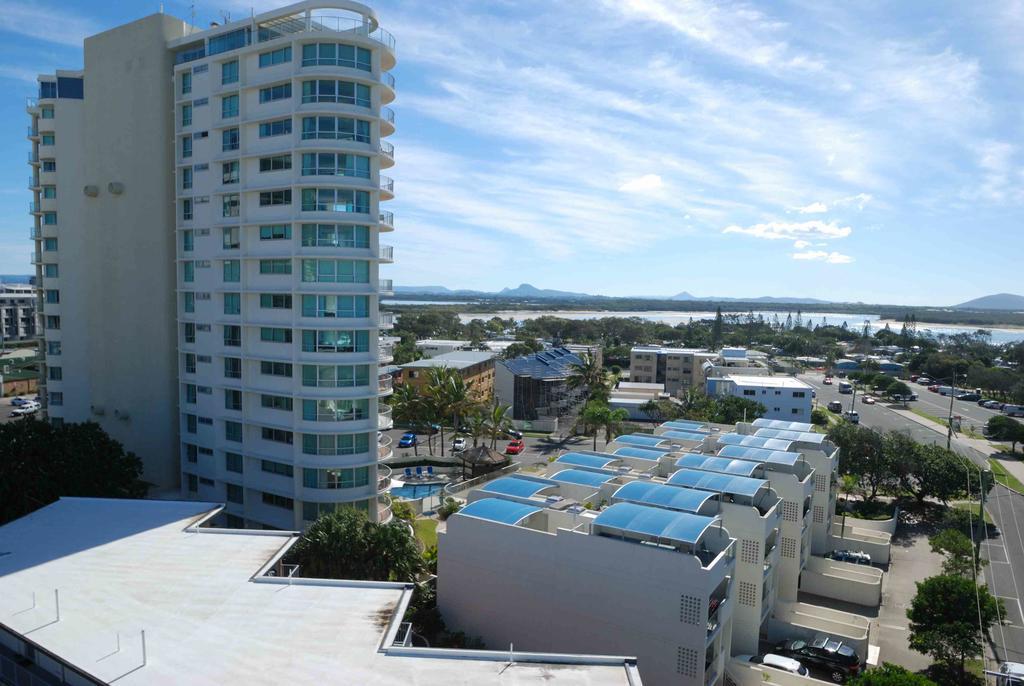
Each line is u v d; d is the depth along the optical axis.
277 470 55.69
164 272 62.06
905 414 140.50
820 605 50.81
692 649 31.02
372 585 31.45
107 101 63.31
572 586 34.59
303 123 52.56
